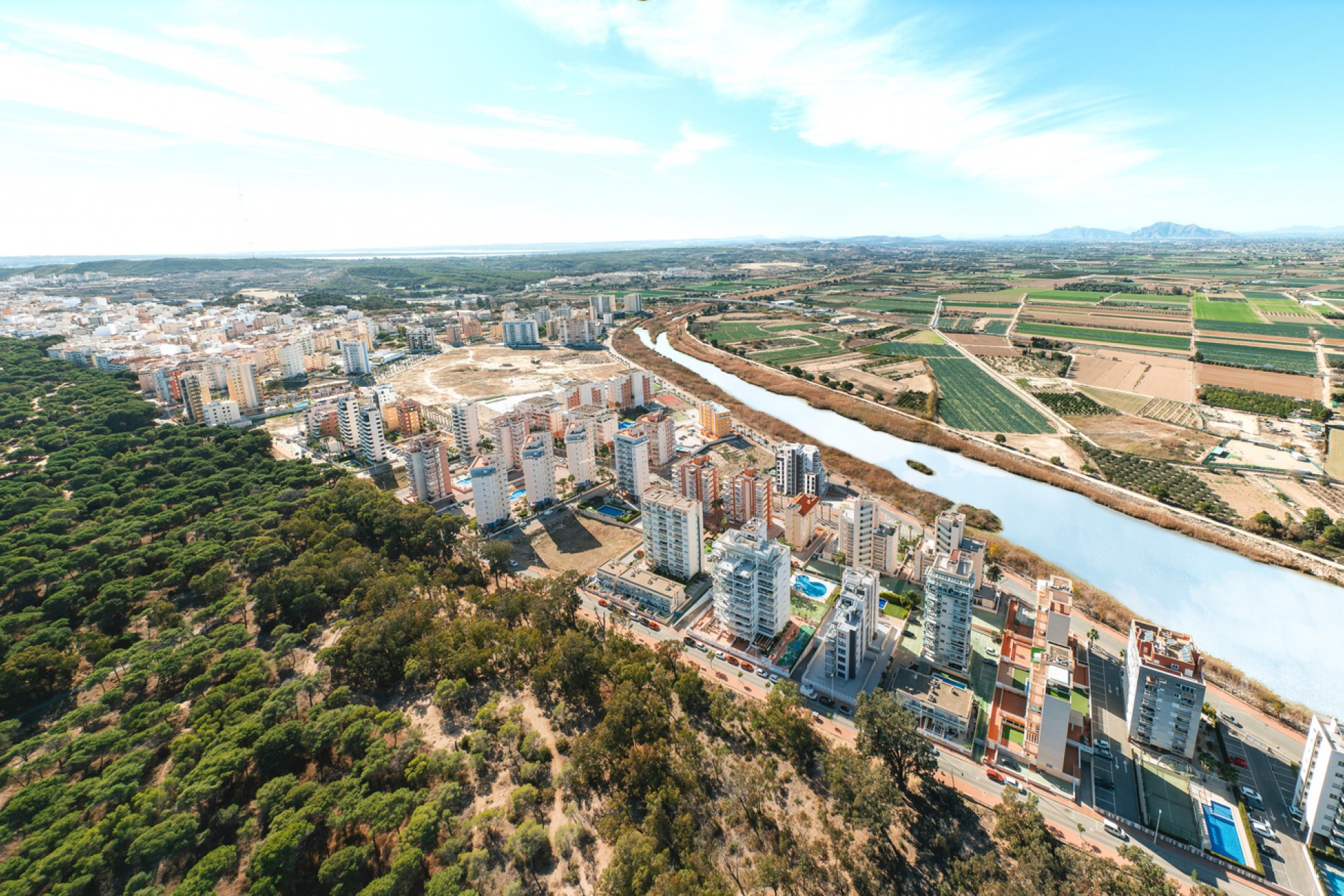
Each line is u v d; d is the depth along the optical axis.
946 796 149.62
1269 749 162.25
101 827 130.12
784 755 161.62
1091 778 154.88
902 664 196.00
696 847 134.25
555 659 179.38
